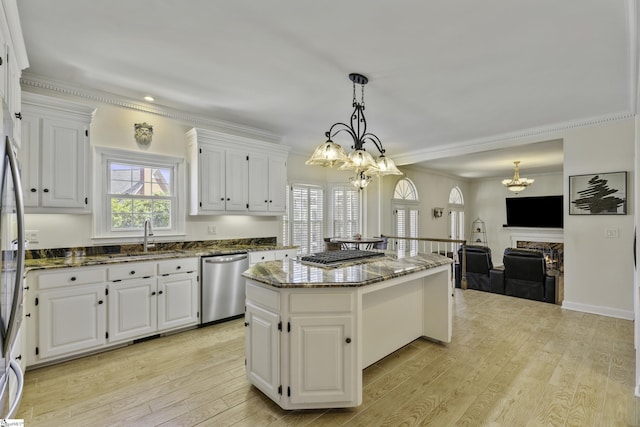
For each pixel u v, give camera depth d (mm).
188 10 2039
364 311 2627
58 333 2693
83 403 2172
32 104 2781
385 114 4000
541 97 3424
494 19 2098
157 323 3281
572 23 2129
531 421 1996
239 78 3020
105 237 3432
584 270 4199
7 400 1229
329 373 2049
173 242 3963
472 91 3275
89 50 2537
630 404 2166
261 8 2010
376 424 1976
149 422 1982
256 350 2256
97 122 3418
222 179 4113
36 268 2584
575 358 2863
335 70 2836
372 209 6926
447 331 3141
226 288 3844
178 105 3748
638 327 2332
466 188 10039
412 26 2182
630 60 2611
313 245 6484
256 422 1993
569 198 4301
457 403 2191
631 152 3850
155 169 3861
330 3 1956
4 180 1300
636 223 2475
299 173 6273
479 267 5355
